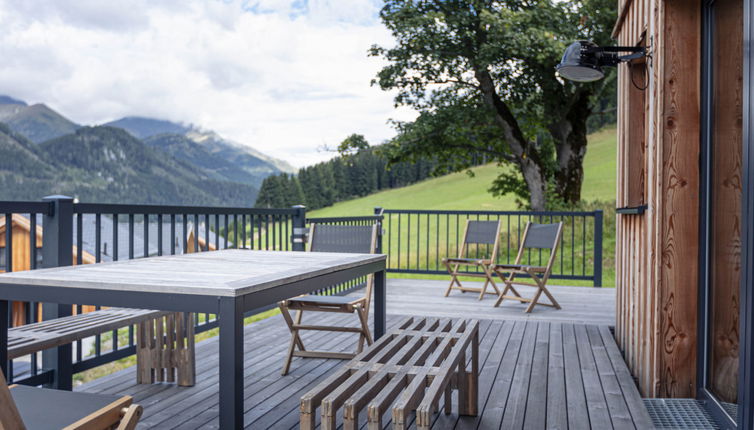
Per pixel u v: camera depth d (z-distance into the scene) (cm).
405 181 4000
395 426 150
